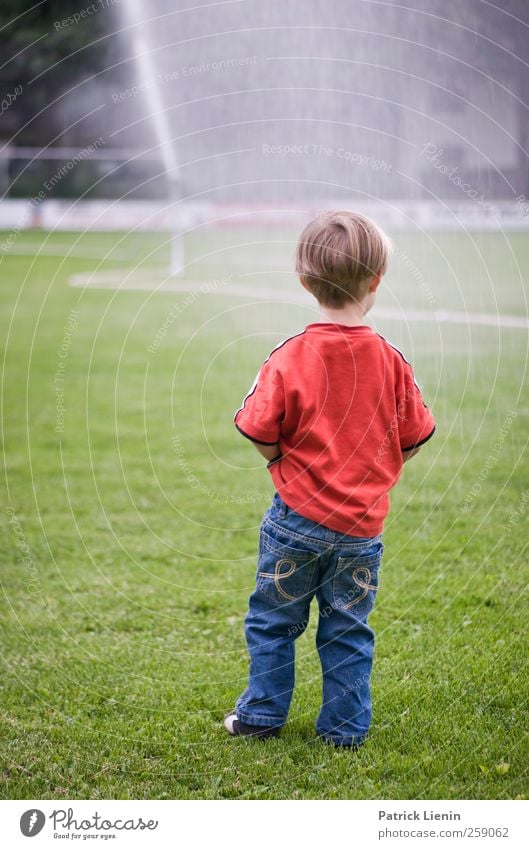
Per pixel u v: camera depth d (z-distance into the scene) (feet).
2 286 39.81
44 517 12.64
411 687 7.72
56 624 9.29
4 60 66.44
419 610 9.28
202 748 6.91
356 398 6.47
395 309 31.17
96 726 7.25
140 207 70.18
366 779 6.57
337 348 6.46
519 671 7.93
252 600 6.95
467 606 9.35
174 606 9.72
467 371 20.98
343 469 6.47
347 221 6.67
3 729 7.20
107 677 8.13
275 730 6.99
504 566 10.39
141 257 51.98
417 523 11.94
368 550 6.65
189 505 13.12
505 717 7.23
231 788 6.54
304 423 6.45
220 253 52.95
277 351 6.59
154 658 8.51
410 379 6.79
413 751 6.86
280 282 41.86
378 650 8.45
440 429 16.40
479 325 27.35
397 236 49.16
